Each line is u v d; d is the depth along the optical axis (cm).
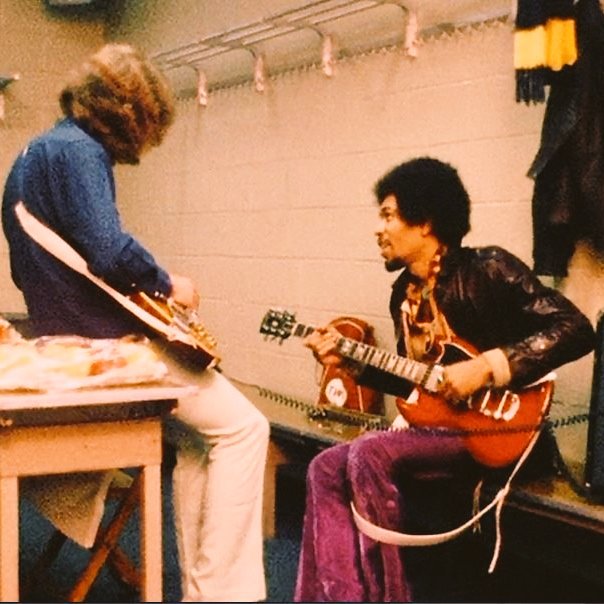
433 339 268
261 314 447
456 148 346
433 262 271
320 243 409
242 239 459
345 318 382
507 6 323
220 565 260
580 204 288
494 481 267
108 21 568
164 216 522
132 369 229
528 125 320
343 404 360
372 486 248
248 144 452
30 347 231
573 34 278
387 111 373
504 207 329
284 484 422
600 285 299
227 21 464
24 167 252
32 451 223
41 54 555
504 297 261
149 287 247
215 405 259
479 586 310
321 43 404
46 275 251
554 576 319
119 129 254
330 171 402
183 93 503
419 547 348
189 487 274
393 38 370
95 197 242
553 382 262
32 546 346
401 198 270
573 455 311
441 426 261
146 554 236
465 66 341
